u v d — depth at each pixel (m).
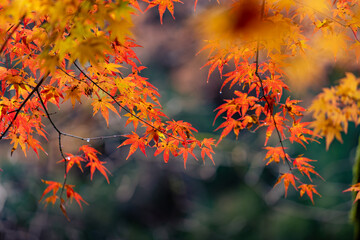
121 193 9.84
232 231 10.02
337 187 9.76
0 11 1.84
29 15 1.79
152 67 9.03
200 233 9.84
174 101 9.48
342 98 2.50
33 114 2.46
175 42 7.73
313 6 2.24
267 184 9.91
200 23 1.19
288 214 9.77
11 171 9.05
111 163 9.07
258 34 1.20
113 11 1.64
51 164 8.82
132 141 2.49
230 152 9.41
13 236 8.29
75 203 9.53
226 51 2.24
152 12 7.63
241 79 2.43
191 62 8.17
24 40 2.17
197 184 10.67
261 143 9.47
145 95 2.44
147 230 9.62
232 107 2.34
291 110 2.40
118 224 9.62
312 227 9.40
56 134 7.62
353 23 2.31
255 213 10.13
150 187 9.70
